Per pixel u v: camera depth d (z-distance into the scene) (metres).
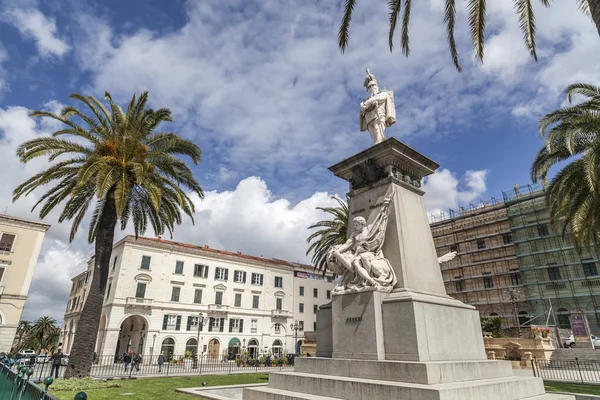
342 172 9.65
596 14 5.33
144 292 39.75
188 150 17.97
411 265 7.70
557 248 39.97
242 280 47.41
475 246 47.91
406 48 9.39
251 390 7.30
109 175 14.27
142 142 17.12
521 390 6.45
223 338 43.62
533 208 43.00
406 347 6.39
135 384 13.59
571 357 23.14
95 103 16.42
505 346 23.78
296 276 53.53
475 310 7.95
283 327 49.44
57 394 10.32
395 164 8.78
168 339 40.09
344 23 8.77
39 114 15.06
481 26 8.09
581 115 14.64
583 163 13.37
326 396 6.32
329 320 8.26
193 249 44.38
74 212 17.03
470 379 6.29
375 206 8.53
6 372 6.97
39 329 70.06
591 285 37.34
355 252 7.93
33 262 33.59
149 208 18.09
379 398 5.62
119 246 41.06
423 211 8.97
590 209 14.88
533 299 39.81
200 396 9.68
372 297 7.00
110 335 36.69
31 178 15.37
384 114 9.78
